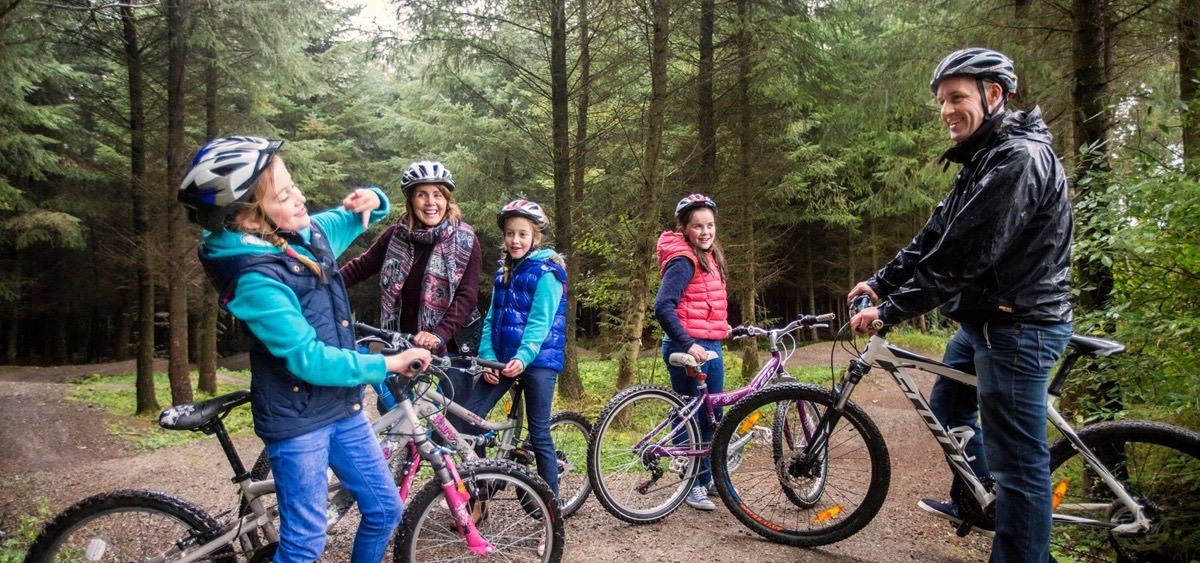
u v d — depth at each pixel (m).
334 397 2.12
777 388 3.14
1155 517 2.70
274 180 1.97
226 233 1.95
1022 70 6.27
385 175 18.23
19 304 18.50
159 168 9.54
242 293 1.92
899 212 12.94
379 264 3.57
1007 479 2.39
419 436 2.54
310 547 2.06
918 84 7.72
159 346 20.64
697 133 8.77
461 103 14.09
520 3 7.34
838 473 3.31
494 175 12.95
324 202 16.25
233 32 9.34
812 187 13.37
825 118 10.33
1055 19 5.65
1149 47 5.70
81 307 19.38
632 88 8.11
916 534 3.46
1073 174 4.07
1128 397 3.46
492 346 3.48
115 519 2.26
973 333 2.52
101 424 8.44
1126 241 3.13
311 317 2.06
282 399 2.04
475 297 3.38
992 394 2.40
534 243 3.55
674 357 3.47
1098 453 2.77
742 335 3.70
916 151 11.55
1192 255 3.08
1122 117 4.39
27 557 2.17
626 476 3.63
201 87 10.07
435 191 3.36
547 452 3.35
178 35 8.62
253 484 2.34
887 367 2.91
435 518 2.65
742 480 3.46
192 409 2.20
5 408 8.78
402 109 16.11
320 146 15.02
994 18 6.47
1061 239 2.35
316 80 12.00
